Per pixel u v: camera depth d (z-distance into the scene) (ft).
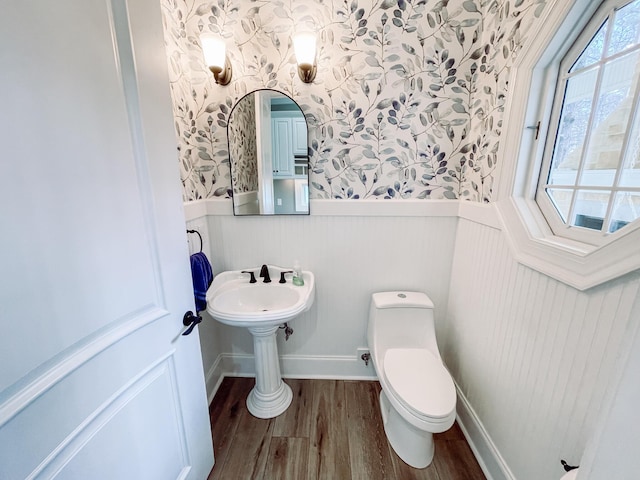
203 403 3.60
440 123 4.56
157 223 2.57
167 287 2.74
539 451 3.06
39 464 1.71
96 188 1.99
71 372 1.86
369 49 4.34
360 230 5.07
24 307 1.60
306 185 4.87
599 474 1.49
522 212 3.36
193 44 4.46
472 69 4.32
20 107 1.53
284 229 5.13
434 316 5.41
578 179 2.90
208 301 4.22
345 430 4.69
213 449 4.26
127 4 2.13
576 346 2.59
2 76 1.44
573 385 2.62
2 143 1.46
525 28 3.23
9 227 1.51
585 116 2.82
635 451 1.29
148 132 2.41
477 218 4.25
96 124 1.97
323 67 4.44
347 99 4.54
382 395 5.24
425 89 4.44
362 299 5.43
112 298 2.17
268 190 4.94
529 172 3.42
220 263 5.33
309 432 4.66
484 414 4.14
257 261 5.30
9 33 1.46
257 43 4.42
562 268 2.70
